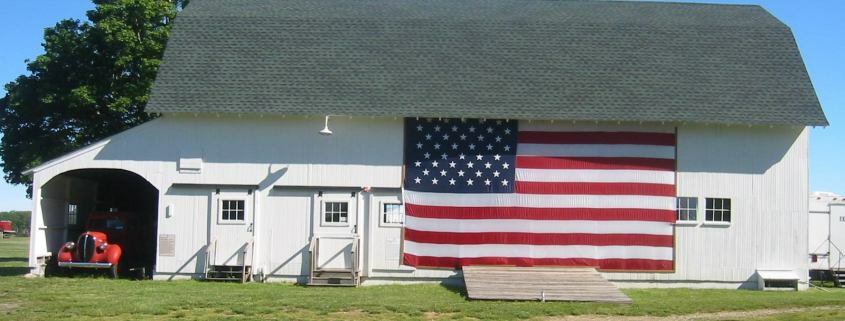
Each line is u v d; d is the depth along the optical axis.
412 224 26.84
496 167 26.91
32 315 18.72
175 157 26.92
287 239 26.86
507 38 29.12
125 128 37.16
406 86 27.30
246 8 30.22
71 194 30.61
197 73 27.39
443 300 22.53
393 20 29.56
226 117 27.02
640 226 27.02
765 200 27.47
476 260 26.73
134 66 36.34
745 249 27.33
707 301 23.14
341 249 26.83
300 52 28.22
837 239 29.83
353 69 27.77
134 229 30.23
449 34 29.17
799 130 27.66
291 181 26.94
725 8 32.50
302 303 21.19
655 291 25.98
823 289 27.72
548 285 24.44
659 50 28.92
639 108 26.94
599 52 28.75
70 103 35.38
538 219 26.84
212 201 26.86
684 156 27.31
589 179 26.98
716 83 27.91
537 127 27.05
